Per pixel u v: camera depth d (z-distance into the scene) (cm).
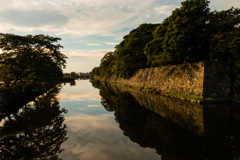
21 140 634
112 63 5316
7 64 1495
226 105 1173
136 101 1528
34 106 1408
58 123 870
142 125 783
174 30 1463
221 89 1409
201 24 1355
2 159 486
